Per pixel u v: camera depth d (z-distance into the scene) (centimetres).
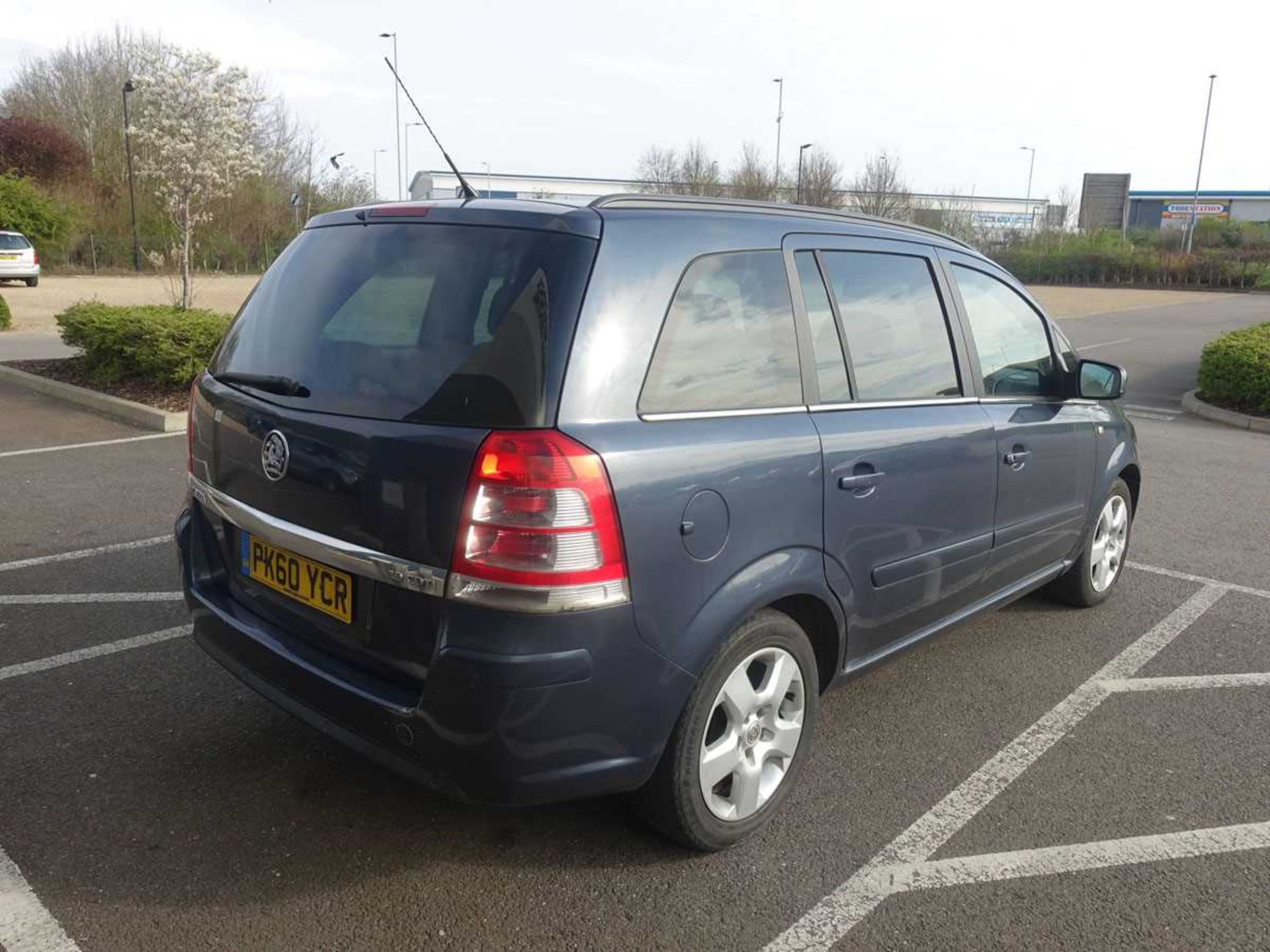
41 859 276
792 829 305
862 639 325
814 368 305
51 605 461
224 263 3991
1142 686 416
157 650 414
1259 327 1394
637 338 254
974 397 373
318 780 321
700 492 257
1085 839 305
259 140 4025
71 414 930
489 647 232
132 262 3888
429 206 280
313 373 275
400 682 254
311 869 276
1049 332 432
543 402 236
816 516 293
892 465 321
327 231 306
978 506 369
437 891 269
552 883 274
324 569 269
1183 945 258
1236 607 511
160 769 324
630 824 303
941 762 349
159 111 1650
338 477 258
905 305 350
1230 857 297
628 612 244
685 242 273
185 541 327
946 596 364
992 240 5191
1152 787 336
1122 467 487
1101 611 502
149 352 957
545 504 231
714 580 263
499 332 245
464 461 235
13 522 591
